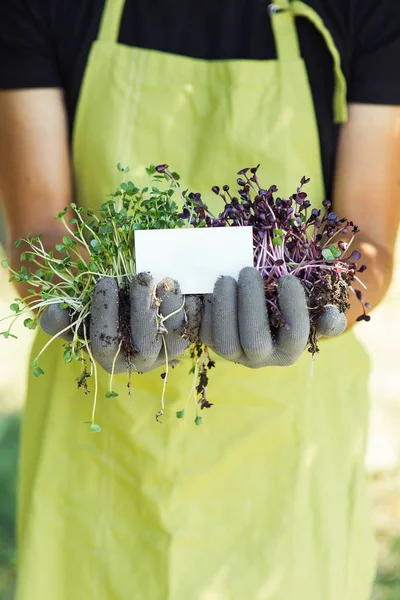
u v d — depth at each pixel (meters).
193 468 1.02
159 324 0.81
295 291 0.80
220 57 1.06
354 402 1.10
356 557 1.08
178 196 1.04
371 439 2.43
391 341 3.03
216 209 1.04
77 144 1.06
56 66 1.07
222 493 1.03
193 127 1.05
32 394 1.09
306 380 1.04
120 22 1.06
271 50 1.05
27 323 0.86
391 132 1.06
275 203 0.88
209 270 0.84
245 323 0.80
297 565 1.03
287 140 1.04
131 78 1.05
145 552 1.03
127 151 1.04
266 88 1.04
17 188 1.05
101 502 1.04
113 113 1.04
